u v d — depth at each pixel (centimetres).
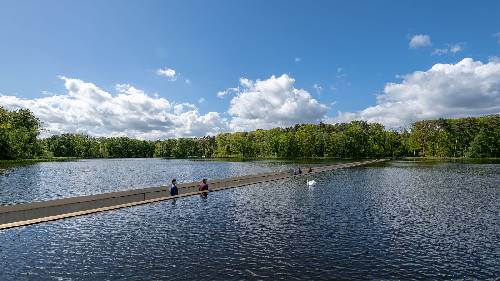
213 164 19012
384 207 4662
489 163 15775
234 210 4397
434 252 2731
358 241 3027
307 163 17525
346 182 7969
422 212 4316
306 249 2795
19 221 3616
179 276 2242
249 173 12256
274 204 4872
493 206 4734
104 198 4681
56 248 2789
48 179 9475
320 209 4506
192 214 4131
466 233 3297
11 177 9844
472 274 2294
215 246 2862
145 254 2656
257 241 3011
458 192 6153
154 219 3838
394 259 2570
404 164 15738
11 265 2422
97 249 2773
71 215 3912
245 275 2262
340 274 2286
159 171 13762
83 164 19275
